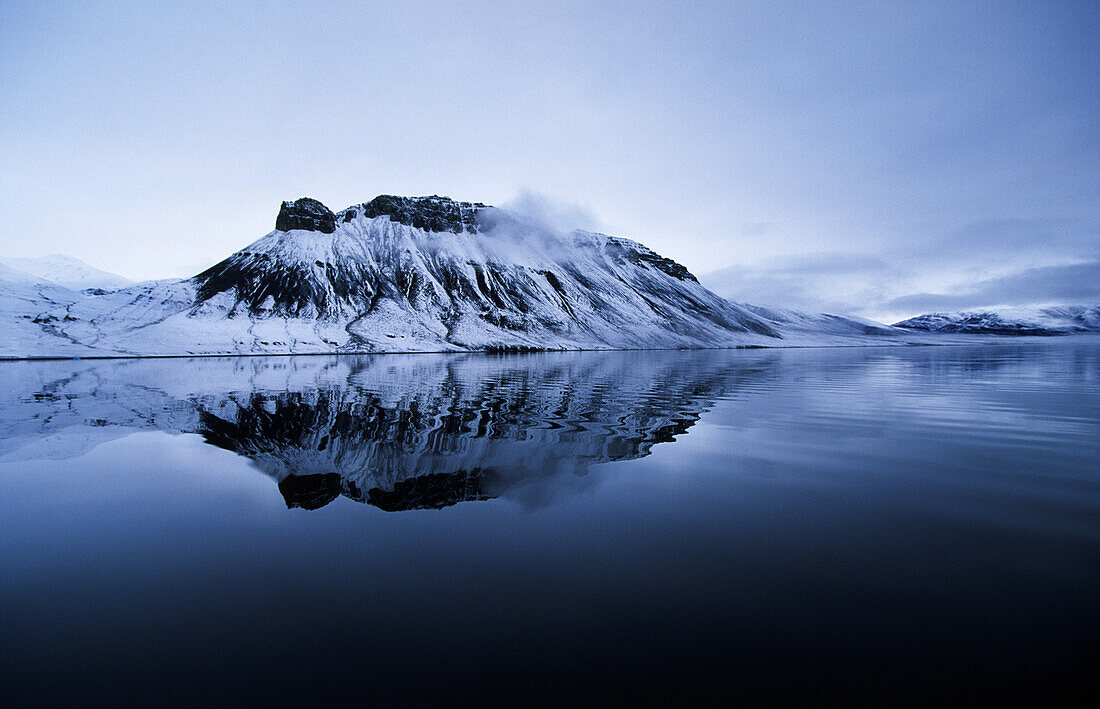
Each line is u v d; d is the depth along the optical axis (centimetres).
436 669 413
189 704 377
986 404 2009
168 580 573
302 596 533
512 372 4400
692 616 484
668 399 2273
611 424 1583
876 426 1515
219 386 3009
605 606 504
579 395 2475
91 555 640
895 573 566
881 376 3647
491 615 491
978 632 451
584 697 378
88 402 2195
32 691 392
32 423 1636
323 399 2333
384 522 746
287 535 700
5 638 463
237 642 454
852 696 374
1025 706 363
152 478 988
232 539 688
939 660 415
